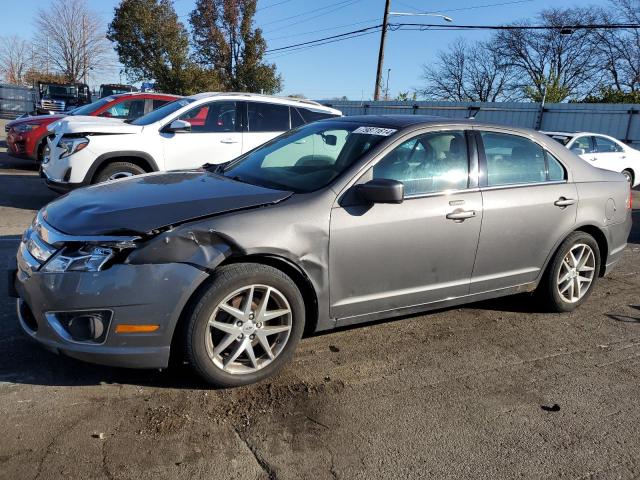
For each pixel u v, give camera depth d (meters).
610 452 2.89
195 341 3.05
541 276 4.62
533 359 3.94
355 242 3.51
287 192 3.52
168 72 34.75
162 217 3.08
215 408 3.07
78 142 7.45
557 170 4.61
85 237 2.95
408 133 3.87
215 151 8.30
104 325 2.91
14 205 8.55
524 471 2.70
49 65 58.69
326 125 4.39
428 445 2.86
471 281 4.16
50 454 2.61
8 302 4.37
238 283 3.11
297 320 3.40
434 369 3.70
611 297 5.39
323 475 2.59
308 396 3.26
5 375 3.29
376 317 3.82
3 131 25.14
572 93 45.50
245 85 37.81
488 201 4.08
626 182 5.17
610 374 3.77
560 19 45.03
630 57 41.41
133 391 3.19
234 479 2.52
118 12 35.00
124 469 2.54
